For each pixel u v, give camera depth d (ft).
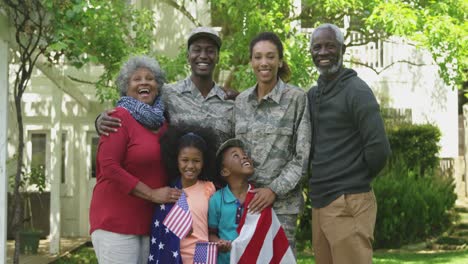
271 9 30.09
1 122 21.65
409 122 45.91
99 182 15.07
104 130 14.60
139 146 14.74
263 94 15.43
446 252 34.73
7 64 21.79
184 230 14.37
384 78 47.09
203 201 14.79
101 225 14.71
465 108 52.37
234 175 14.92
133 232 14.75
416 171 41.57
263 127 15.23
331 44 15.52
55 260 32.22
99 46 29.19
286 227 15.21
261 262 14.44
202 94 16.19
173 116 15.93
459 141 56.18
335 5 31.04
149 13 32.42
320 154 15.58
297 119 15.34
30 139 40.57
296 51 28.71
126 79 15.37
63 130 41.14
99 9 27.86
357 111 15.07
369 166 15.26
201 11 39.91
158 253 14.52
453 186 41.88
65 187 41.11
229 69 31.91
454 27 30.60
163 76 15.71
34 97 40.29
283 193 14.84
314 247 16.20
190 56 16.12
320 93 15.67
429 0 33.01
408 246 36.86
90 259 32.96
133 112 14.89
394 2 30.71
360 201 15.28
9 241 37.52
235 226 14.62
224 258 14.56
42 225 39.55
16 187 23.24
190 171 14.70
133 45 31.86
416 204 37.42
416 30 31.24
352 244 15.24
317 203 15.71
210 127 15.46
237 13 29.99
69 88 34.55
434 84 47.39
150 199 14.44
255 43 15.43
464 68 32.96
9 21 21.59
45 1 20.93
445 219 40.04
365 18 32.27
